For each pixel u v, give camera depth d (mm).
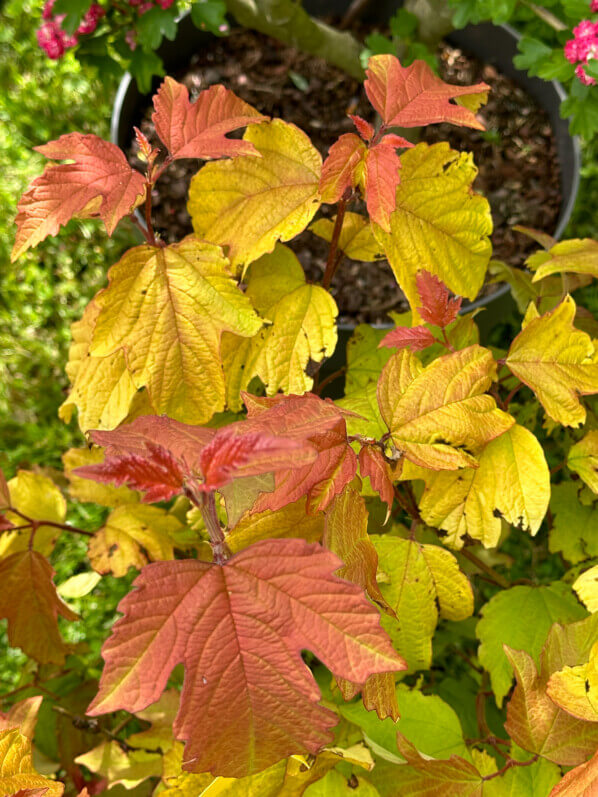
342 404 390
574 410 354
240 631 238
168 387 378
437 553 375
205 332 371
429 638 384
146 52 579
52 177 348
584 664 311
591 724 325
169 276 367
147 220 371
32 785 273
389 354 434
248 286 397
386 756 344
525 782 332
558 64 511
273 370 394
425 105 361
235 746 241
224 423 441
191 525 412
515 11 599
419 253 385
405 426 331
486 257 399
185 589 239
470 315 409
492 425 335
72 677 504
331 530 293
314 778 302
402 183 383
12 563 423
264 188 381
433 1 586
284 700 239
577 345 351
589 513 437
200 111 364
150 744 421
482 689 456
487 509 358
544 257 454
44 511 458
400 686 371
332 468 298
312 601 238
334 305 396
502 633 401
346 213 428
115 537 450
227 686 237
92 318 422
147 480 233
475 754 351
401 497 389
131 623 234
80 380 403
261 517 310
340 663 234
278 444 225
